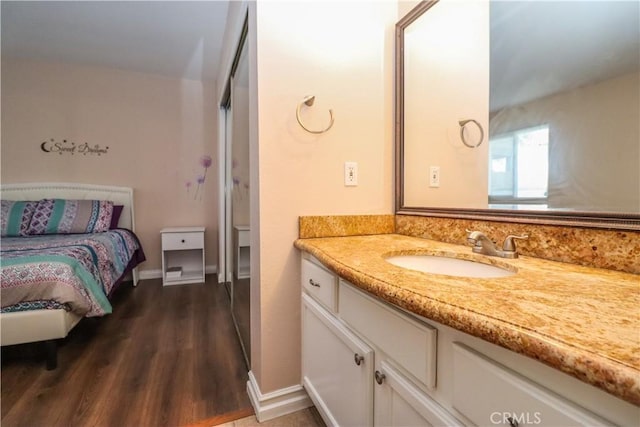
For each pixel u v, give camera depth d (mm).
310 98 1345
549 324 435
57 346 1963
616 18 817
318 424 1306
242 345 1958
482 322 459
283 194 1339
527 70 1024
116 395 1485
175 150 3672
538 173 958
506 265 860
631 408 336
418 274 741
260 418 1320
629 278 688
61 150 3277
